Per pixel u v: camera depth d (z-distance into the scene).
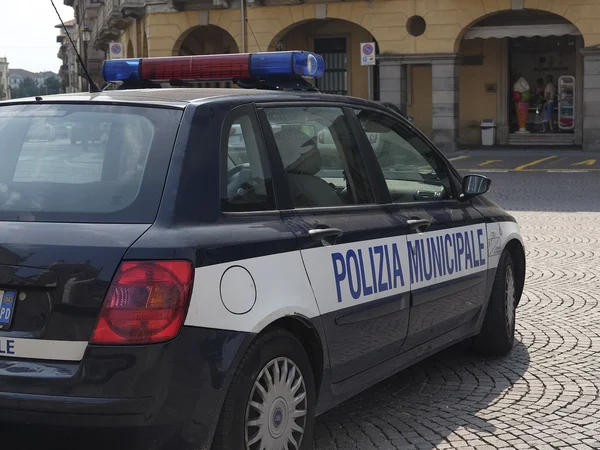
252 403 3.87
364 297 4.64
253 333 3.82
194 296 3.59
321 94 4.92
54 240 3.60
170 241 3.60
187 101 4.09
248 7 30.84
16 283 3.57
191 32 32.16
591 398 5.54
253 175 4.18
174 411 3.54
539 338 7.05
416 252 5.17
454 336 5.80
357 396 5.64
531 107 32.34
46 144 4.06
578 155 27.30
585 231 12.93
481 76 32.41
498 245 6.25
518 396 5.60
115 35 41.16
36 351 3.54
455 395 5.63
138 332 3.47
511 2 28.00
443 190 5.81
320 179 4.63
